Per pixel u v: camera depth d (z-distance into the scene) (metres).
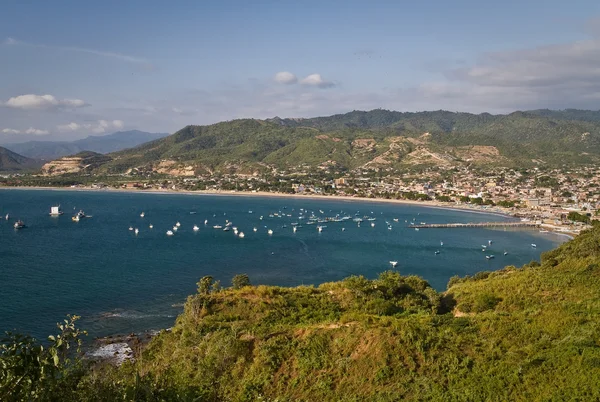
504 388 28.38
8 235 147.75
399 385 30.70
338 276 100.94
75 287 86.62
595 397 25.80
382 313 50.38
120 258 114.38
